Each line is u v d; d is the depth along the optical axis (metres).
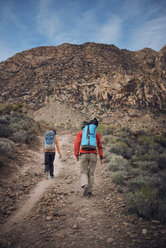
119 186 5.06
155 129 44.09
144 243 2.28
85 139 4.18
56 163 7.90
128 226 2.81
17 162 6.52
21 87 73.88
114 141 13.42
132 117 53.38
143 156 10.32
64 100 65.88
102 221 3.05
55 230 2.76
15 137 9.59
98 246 2.29
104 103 61.97
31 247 2.28
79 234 2.63
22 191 4.46
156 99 60.84
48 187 4.89
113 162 7.23
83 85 70.50
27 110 61.25
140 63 102.31
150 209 3.22
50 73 79.75
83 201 3.98
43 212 3.42
